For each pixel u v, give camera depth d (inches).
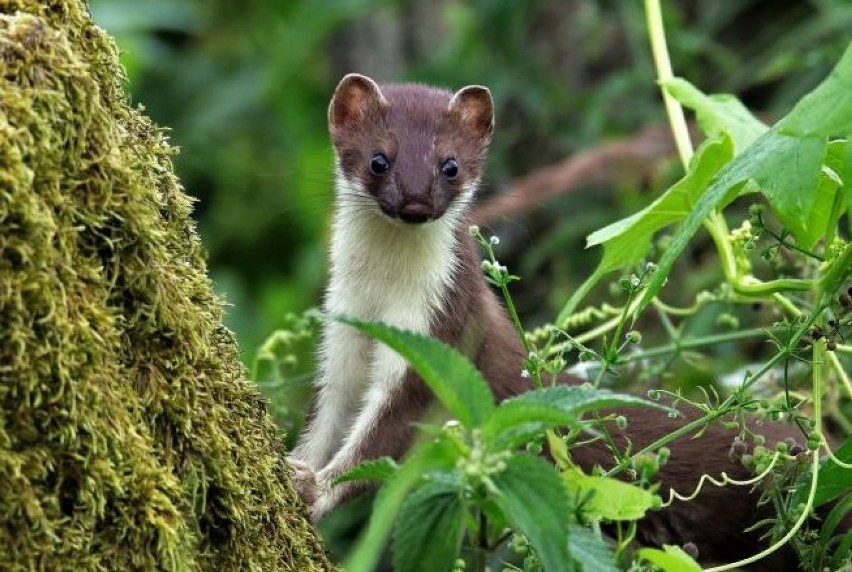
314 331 439.2
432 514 229.0
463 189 455.2
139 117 277.7
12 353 227.9
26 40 239.0
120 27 813.2
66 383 232.8
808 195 272.1
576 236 656.4
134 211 251.6
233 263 776.3
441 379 227.9
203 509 259.1
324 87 832.9
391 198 430.3
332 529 503.2
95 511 234.8
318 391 426.3
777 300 351.9
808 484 299.6
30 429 229.9
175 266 272.1
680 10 745.0
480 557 248.1
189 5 859.4
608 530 392.8
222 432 267.4
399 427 396.2
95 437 236.2
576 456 398.9
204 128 786.2
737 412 298.0
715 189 285.0
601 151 639.1
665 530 398.0
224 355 279.6
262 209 784.3
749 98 693.9
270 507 281.1
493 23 715.4
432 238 429.7
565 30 773.9
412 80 725.3
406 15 846.5
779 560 392.2
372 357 417.1
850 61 261.4
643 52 691.4
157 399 255.4
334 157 467.8
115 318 246.5
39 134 235.9
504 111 749.3
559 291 631.8
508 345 430.0
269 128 813.2
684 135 386.6
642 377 414.6
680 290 579.5
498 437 226.8
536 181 644.7
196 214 792.3
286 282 749.3
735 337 409.4
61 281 237.0
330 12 740.0
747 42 735.1
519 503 221.0
